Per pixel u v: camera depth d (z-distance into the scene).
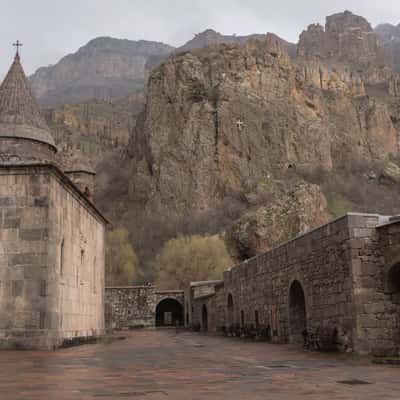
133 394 7.62
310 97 128.25
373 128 138.88
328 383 9.04
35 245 18.28
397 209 110.69
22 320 17.75
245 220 85.62
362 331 15.57
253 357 15.21
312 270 19.12
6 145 23.09
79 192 22.33
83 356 15.09
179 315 70.25
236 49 122.00
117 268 78.75
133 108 190.62
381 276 16.00
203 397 7.35
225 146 108.31
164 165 107.69
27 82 25.45
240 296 29.98
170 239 87.44
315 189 89.19
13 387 8.38
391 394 7.76
